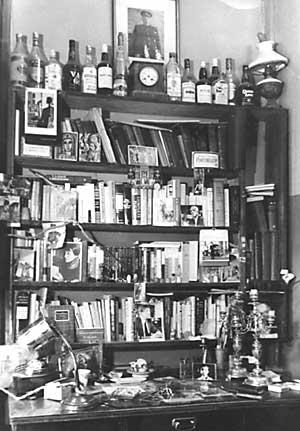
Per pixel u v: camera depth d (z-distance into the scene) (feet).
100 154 11.29
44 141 10.80
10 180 10.58
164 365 11.75
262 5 12.92
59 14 11.83
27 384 9.50
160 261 11.39
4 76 11.02
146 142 11.67
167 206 11.48
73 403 8.86
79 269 10.94
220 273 11.68
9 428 10.29
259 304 11.41
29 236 10.84
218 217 11.71
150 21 12.25
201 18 12.66
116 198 11.28
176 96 11.64
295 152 11.80
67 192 11.07
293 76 11.94
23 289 10.89
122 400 9.17
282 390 9.82
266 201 11.87
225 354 11.21
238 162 11.70
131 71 11.48
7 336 10.48
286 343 11.66
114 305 11.03
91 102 11.28
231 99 12.01
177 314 11.35
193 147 11.84
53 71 11.03
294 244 11.69
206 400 9.25
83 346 10.62
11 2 11.41
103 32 12.00
